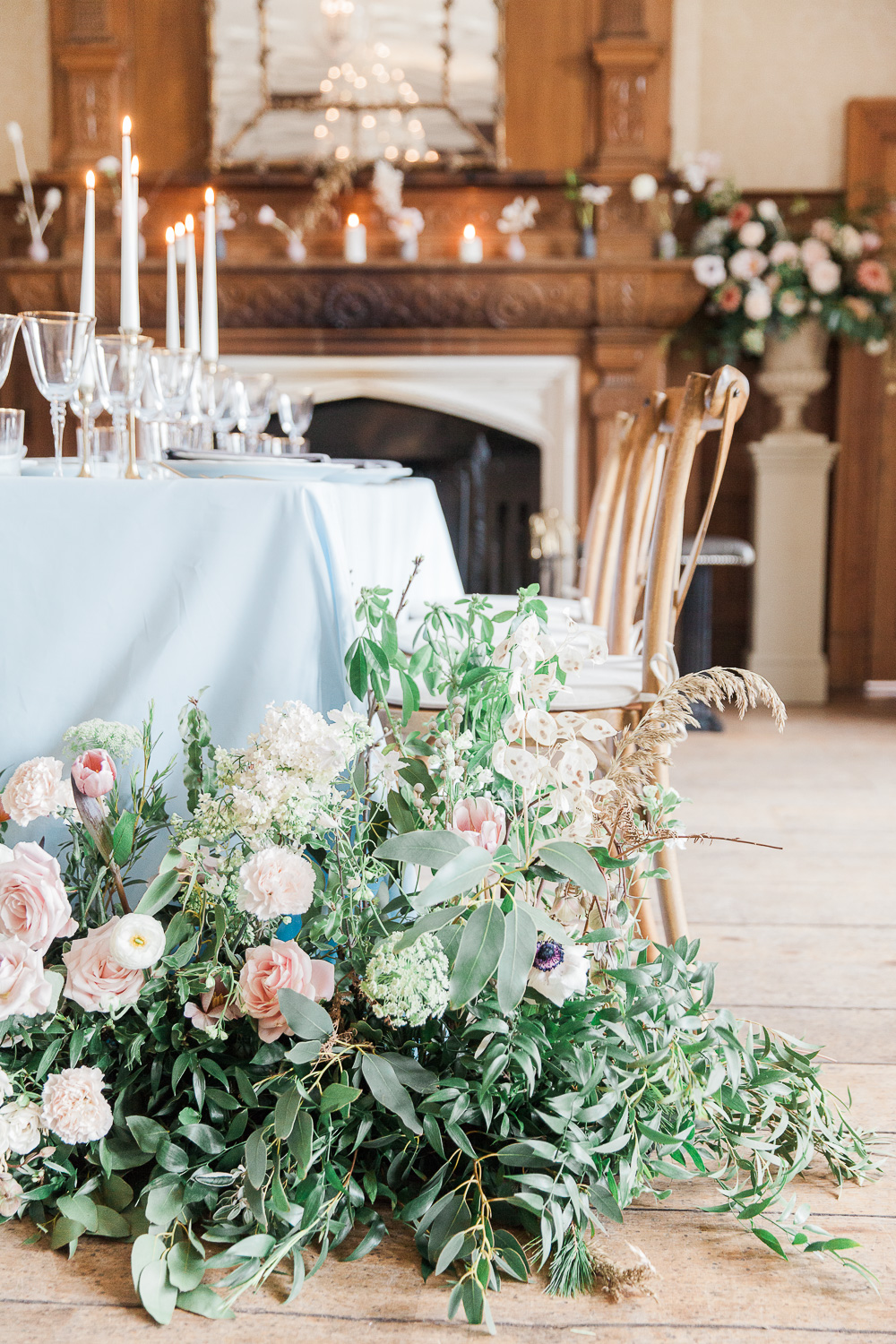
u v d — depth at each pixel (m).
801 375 4.13
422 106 4.08
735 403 1.40
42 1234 1.08
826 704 4.23
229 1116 1.12
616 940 1.15
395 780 1.16
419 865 1.03
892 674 4.54
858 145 4.21
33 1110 1.05
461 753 1.17
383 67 4.06
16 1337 0.94
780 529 4.24
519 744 1.33
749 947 1.86
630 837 1.19
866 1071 1.42
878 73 4.21
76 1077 1.05
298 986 1.06
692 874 2.27
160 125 4.12
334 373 4.13
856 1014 1.59
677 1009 1.19
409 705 1.21
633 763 1.17
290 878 1.05
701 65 4.23
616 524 2.29
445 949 1.05
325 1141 1.04
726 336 4.12
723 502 4.44
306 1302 0.99
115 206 4.09
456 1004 0.98
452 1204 1.04
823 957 1.82
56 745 1.23
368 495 1.52
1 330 1.29
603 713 1.51
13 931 1.06
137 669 1.21
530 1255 1.04
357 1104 1.09
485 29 4.05
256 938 1.13
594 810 1.14
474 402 4.14
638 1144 1.09
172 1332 0.95
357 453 4.24
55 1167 1.06
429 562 1.98
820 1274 1.04
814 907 2.07
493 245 4.14
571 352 4.10
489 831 1.10
